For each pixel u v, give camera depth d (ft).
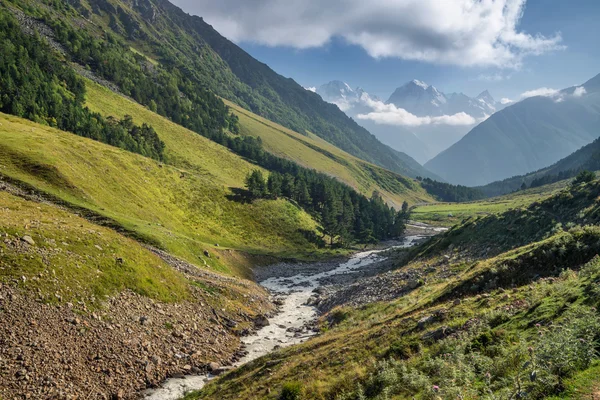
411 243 488.02
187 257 178.70
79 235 111.14
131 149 402.52
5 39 462.19
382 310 111.86
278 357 85.97
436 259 177.17
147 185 293.43
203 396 73.26
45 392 67.36
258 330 127.85
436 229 616.39
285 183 469.98
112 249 115.85
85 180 211.41
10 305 77.15
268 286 225.97
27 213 116.57
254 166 607.37
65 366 74.23
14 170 178.29
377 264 304.09
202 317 119.14
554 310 48.60
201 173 467.52
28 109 356.59
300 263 313.94
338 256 367.25
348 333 89.97
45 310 81.46
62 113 383.65
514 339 46.06
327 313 145.89
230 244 305.53
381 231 527.40
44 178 184.03
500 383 34.65
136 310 101.45
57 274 91.30
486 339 48.26
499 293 71.72
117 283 104.99
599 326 36.01
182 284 130.31
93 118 422.82
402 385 46.32
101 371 78.38
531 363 31.37
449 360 46.01
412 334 65.72
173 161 469.98
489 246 154.20
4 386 64.13
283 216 404.98
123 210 216.95
